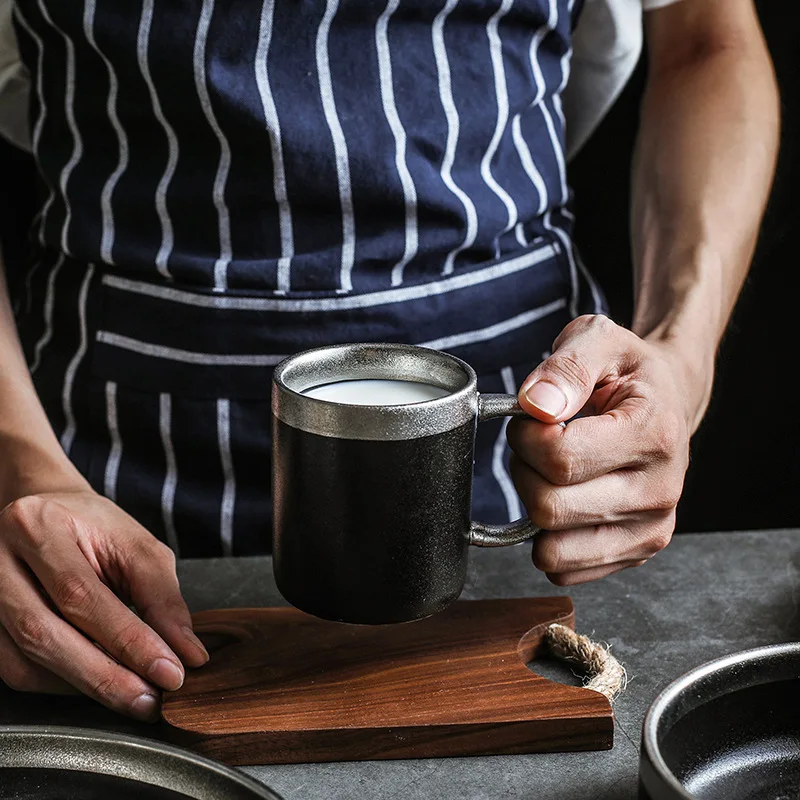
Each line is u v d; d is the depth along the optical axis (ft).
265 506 3.31
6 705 2.30
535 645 2.50
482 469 3.44
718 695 2.00
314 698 2.23
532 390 2.28
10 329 3.28
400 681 2.29
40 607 2.29
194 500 3.31
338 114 3.04
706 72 3.74
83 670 2.21
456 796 2.04
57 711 2.28
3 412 2.95
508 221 3.32
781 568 2.87
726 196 3.44
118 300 3.23
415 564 2.11
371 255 3.15
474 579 2.82
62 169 3.24
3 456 2.86
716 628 2.59
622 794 2.05
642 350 2.63
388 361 2.25
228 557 3.16
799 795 1.96
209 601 2.76
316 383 2.23
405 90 3.09
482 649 2.41
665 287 3.27
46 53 3.19
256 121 2.98
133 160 3.15
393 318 3.18
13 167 4.61
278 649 2.41
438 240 3.20
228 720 2.16
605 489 2.41
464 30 3.15
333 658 2.38
